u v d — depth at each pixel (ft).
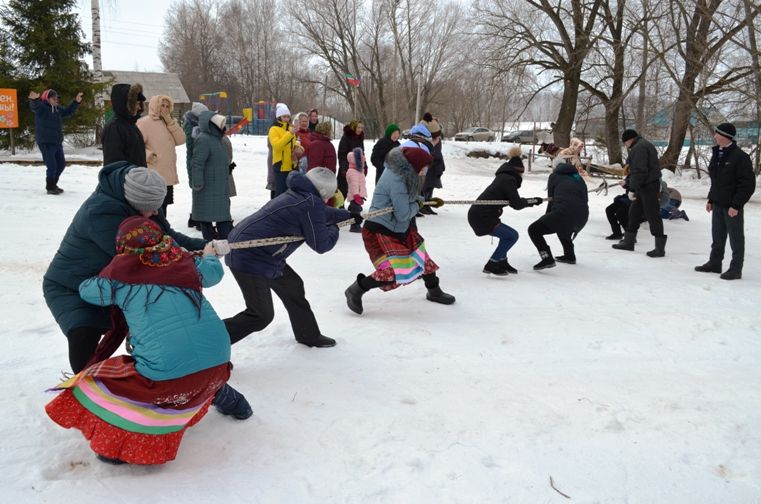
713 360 16.06
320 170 14.44
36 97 32.94
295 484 9.96
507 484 10.27
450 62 150.30
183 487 9.70
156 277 9.75
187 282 9.97
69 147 62.95
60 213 29.37
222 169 24.86
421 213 35.19
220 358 10.22
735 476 10.85
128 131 19.84
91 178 41.22
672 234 33.06
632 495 10.18
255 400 12.67
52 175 33.55
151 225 9.87
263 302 14.02
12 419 11.25
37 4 57.88
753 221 39.19
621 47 65.57
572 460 11.09
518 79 81.51
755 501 10.16
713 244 24.95
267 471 10.28
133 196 10.43
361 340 16.16
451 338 16.67
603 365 15.44
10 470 9.79
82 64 62.13
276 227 13.83
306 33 149.28
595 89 78.48
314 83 166.91
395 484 10.10
